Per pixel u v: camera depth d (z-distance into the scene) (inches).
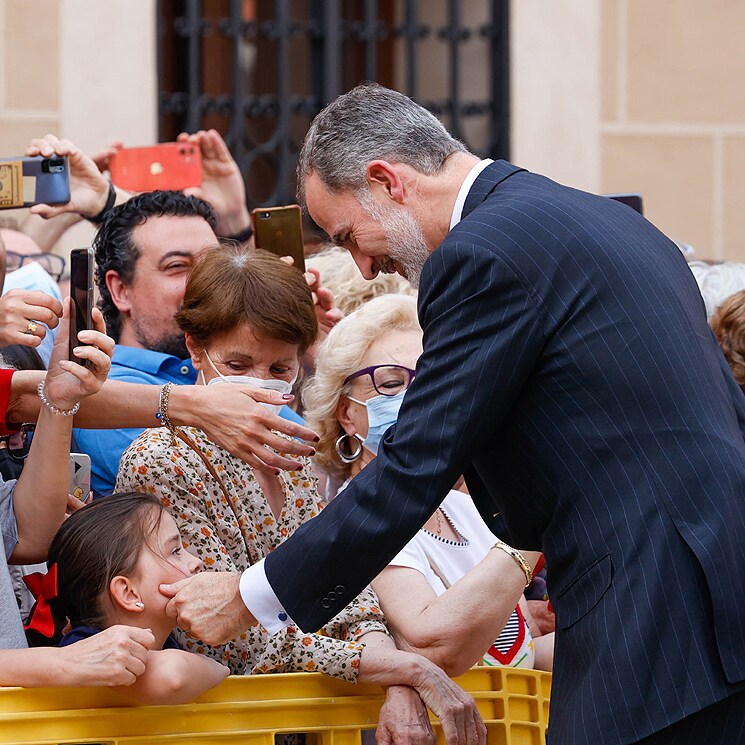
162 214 258.5
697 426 168.9
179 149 305.0
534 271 173.2
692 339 174.2
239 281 200.5
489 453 180.5
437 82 463.8
